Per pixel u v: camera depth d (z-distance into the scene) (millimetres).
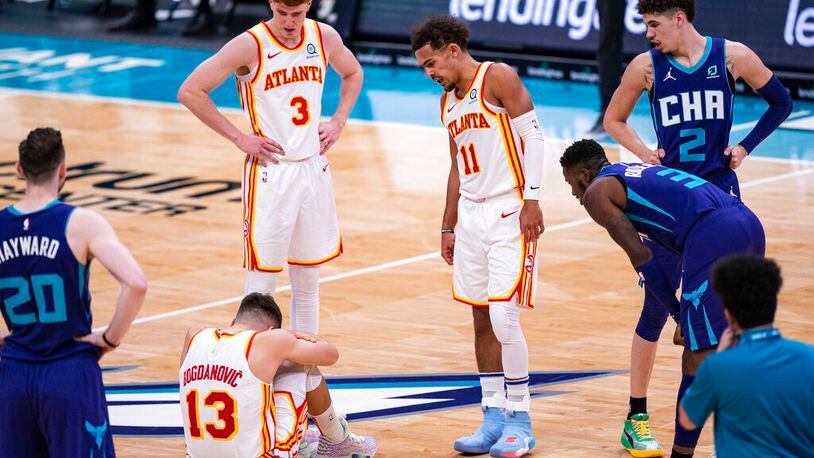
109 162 35531
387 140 38531
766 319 10875
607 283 24812
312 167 17328
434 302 23859
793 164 34781
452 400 18625
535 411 18078
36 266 12750
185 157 36281
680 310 14531
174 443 17109
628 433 16375
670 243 14711
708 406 10906
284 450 14367
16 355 12953
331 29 17531
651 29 16359
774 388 10609
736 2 45031
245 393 14078
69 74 49281
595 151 15305
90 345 13016
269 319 14961
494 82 15922
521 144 16250
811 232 28000
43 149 12891
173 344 21547
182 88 16750
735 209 14477
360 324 22516
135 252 27266
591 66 47312
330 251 17766
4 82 47562
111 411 18391
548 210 30422
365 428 17547
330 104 43875
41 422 12930
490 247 16391
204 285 25031
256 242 17156
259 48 16719
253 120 17078
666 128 16500
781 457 10641
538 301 23672
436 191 32531
